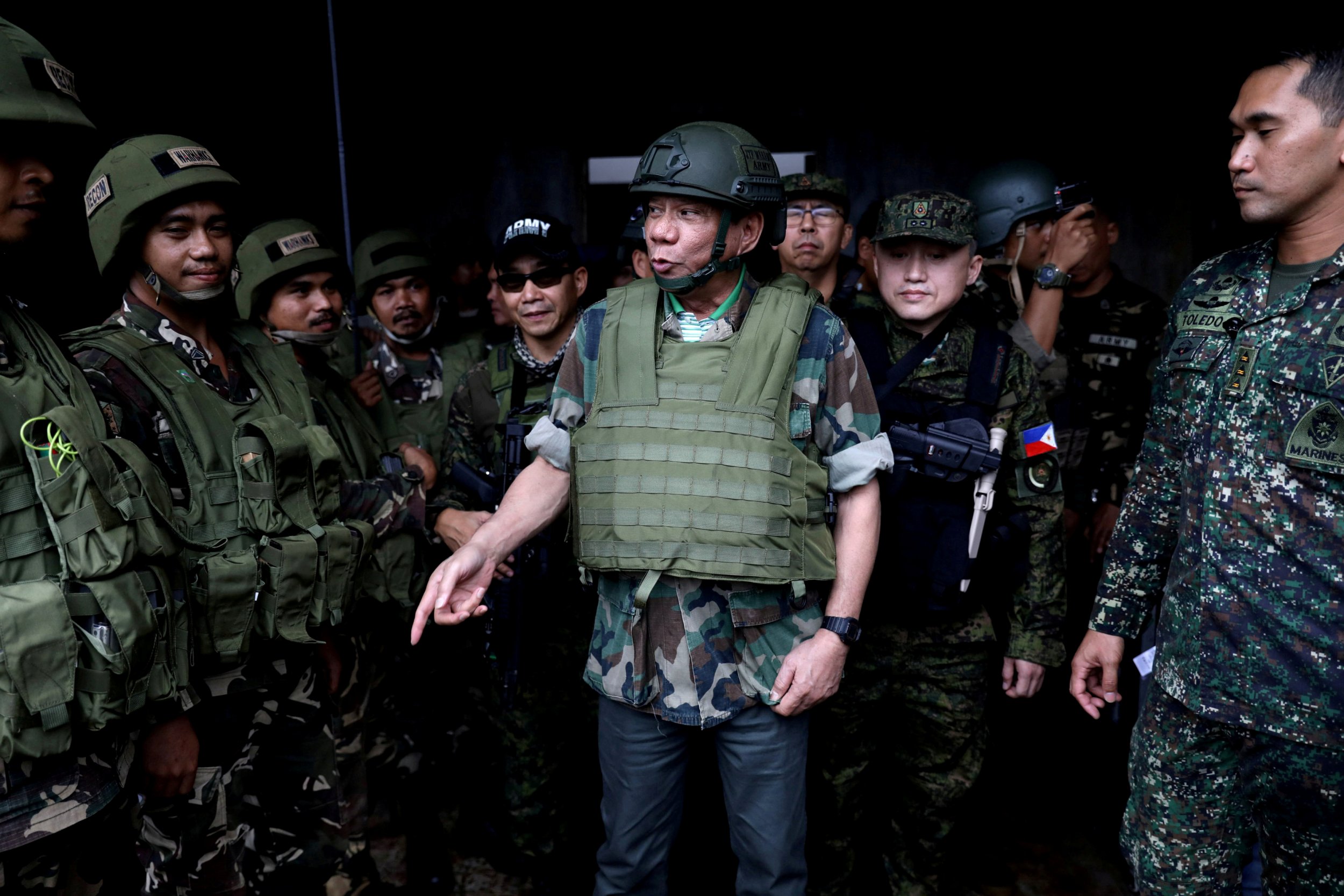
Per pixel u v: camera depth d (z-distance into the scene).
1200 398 1.62
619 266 3.06
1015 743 3.30
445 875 2.58
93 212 1.83
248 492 1.85
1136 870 1.76
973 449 2.03
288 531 1.91
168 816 1.84
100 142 3.45
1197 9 4.18
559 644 2.47
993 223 2.69
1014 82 4.43
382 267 2.93
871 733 2.26
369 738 2.58
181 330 1.90
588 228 4.80
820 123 4.53
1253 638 1.51
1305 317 1.47
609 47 4.56
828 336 1.67
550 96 4.61
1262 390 1.50
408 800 2.75
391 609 2.55
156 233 1.82
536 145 4.63
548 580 2.43
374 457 2.44
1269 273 1.57
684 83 4.56
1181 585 1.64
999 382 2.12
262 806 2.13
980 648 2.20
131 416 1.73
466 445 2.64
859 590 1.68
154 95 3.67
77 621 1.43
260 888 2.15
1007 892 2.51
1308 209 1.48
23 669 1.34
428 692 2.81
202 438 1.82
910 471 2.06
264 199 4.18
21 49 1.44
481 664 2.74
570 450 1.68
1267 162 1.47
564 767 2.55
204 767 1.89
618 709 1.71
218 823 1.92
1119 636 1.87
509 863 2.66
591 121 4.62
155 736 1.72
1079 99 4.40
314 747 2.13
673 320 1.69
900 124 4.50
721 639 1.63
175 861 1.86
